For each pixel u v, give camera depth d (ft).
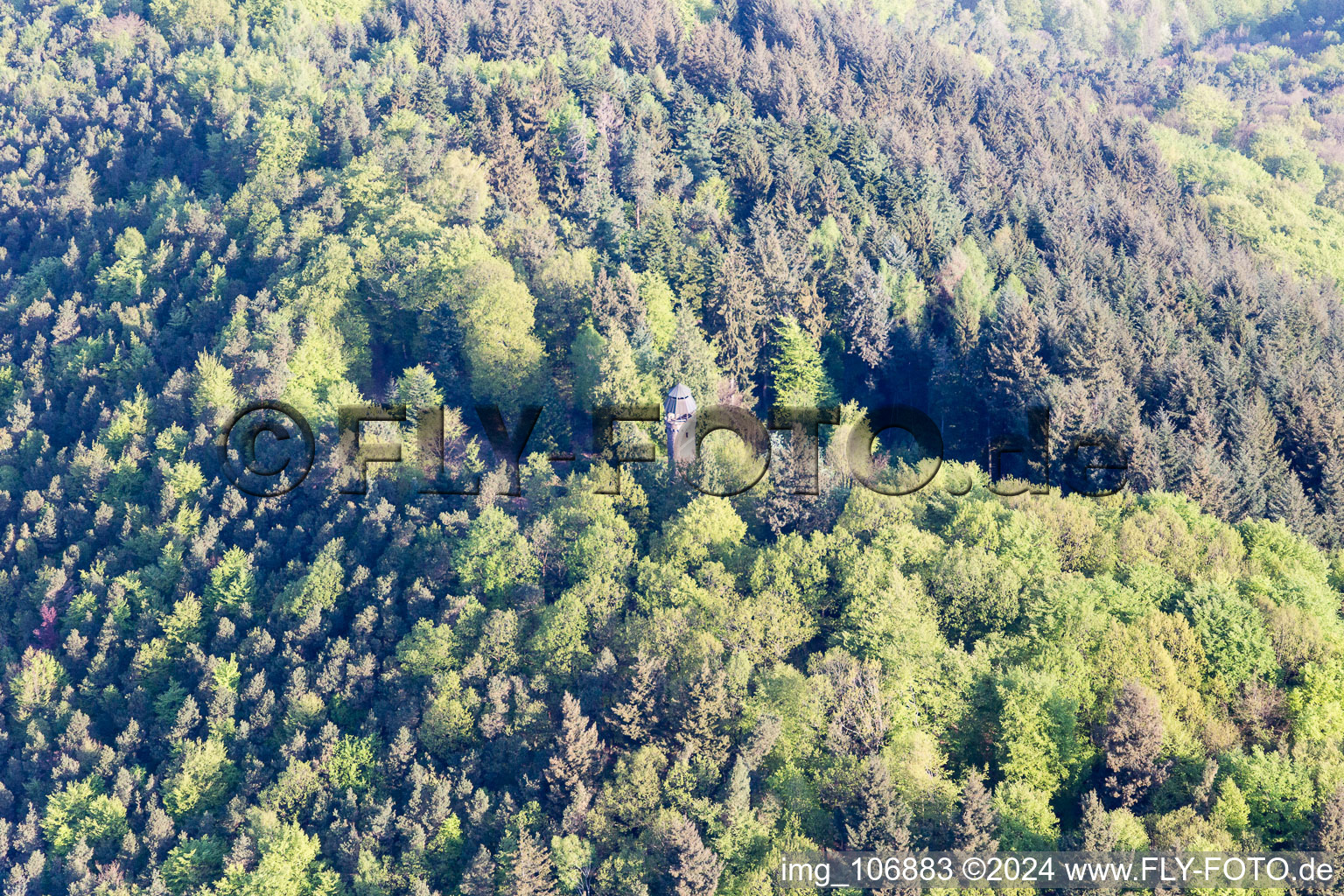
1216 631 325.42
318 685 344.69
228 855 319.06
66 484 452.35
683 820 277.64
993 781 300.20
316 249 499.51
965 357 460.55
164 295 518.78
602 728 315.17
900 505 367.25
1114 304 521.24
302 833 313.73
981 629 336.70
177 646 379.55
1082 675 312.09
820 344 483.10
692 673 308.19
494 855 301.63
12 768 367.66
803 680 307.78
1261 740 310.45
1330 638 329.72
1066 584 333.21
